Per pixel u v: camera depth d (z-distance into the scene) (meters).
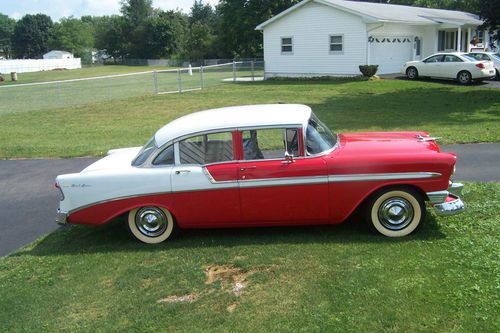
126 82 34.50
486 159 9.59
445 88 22.84
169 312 4.47
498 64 26.36
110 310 4.59
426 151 5.82
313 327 4.07
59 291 5.02
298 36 30.70
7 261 5.88
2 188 9.41
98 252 5.98
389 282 4.70
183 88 27.97
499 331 3.86
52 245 6.34
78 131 15.46
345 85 25.41
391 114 16.09
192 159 5.94
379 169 5.70
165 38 91.00
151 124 16.22
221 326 4.20
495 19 19.78
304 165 5.76
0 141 14.16
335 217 5.88
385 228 5.87
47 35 129.62
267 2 53.09
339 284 4.73
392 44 29.83
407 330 3.94
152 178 5.94
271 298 4.58
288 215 5.89
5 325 4.45
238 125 5.88
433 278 4.73
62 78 49.50
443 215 5.75
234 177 5.84
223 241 6.05
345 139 6.41
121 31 95.31
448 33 33.81
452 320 4.04
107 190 6.01
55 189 9.12
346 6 28.27
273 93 23.55
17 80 48.31
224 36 57.66
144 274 5.27
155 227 6.11
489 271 4.80
